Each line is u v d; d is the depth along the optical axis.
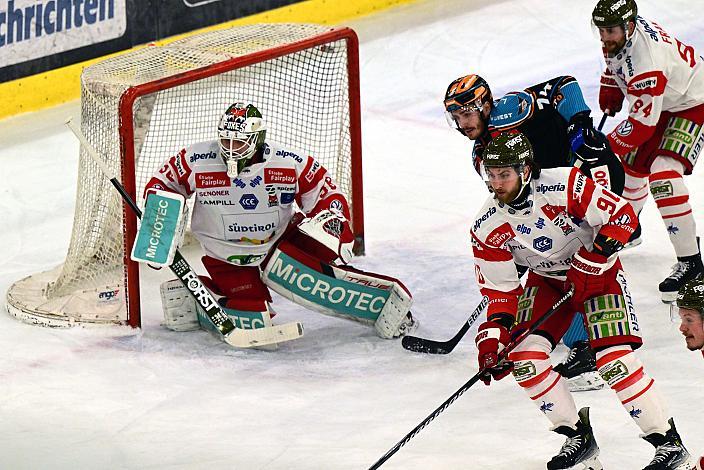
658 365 14.34
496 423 13.20
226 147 14.70
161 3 26.06
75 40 24.95
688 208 16.08
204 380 14.55
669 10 29.16
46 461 12.66
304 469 12.28
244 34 18.23
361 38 28.41
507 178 11.06
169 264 14.81
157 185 15.24
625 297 11.66
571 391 13.89
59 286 16.78
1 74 24.05
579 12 29.30
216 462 12.53
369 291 15.62
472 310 16.41
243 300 15.41
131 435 13.21
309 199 15.59
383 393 14.08
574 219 11.48
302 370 14.79
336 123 18.25
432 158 22.30
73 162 22.52
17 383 14.46
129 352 15.30
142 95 15.61
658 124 16.23
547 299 12.20
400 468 12.20
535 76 25.75
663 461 11.13
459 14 29.64
